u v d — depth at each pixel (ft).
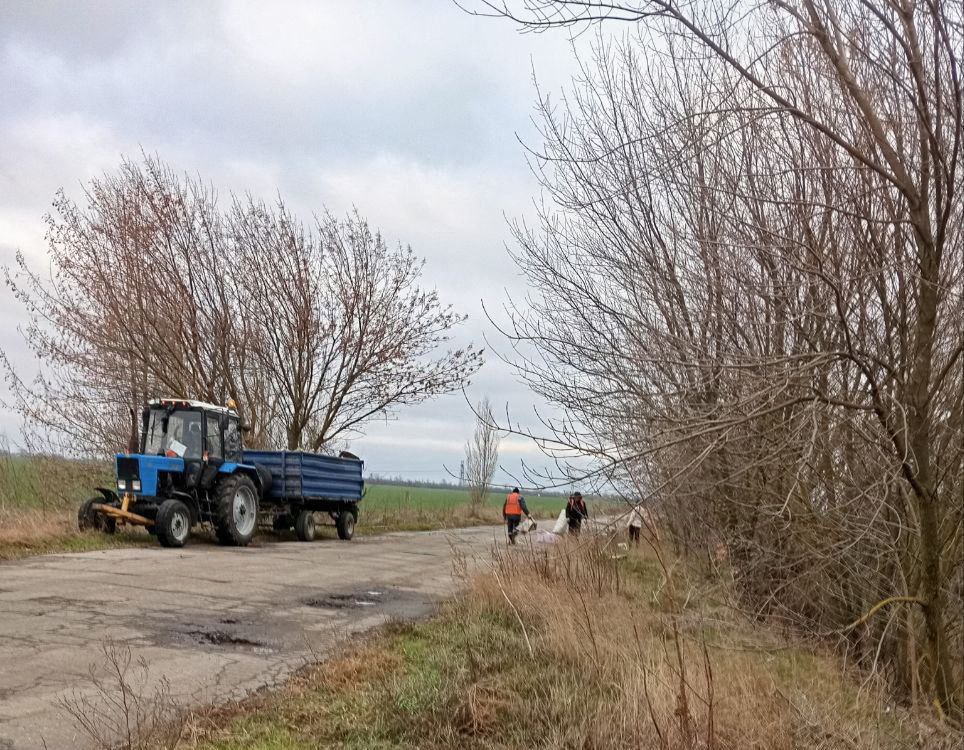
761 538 28.66
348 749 16.35
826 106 23.15
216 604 31.73
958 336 22.56
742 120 23.76
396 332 80.18
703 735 16.42
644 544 37.11
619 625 24.72
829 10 18.86
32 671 20.90
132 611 29.12
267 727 17.54
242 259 76.18
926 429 21.29
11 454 67.56
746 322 26.43
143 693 19.70
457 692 18.89
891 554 25.03
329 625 29.22
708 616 26.23
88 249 72.02
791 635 26.37
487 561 36.45
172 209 73.00
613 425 24.91
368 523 89.20
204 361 75.97
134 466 49.73
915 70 18.19
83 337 71.26
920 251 20.26
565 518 28.43
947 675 22.52
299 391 78.84
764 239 23.53
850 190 22.88
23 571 36.60
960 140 20.66
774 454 21.35
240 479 55.42
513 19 17.48
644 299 30.09
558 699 18.24
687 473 19.24
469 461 133.18
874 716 20.72
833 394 22.22
